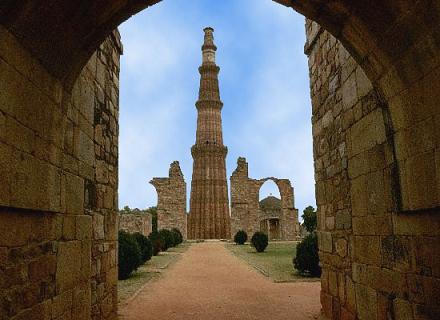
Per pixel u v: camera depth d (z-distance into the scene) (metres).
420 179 3.73
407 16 3.39
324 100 6.99
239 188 46.31
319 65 7.30
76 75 4.39
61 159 4.27
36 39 3.39
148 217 39.69
